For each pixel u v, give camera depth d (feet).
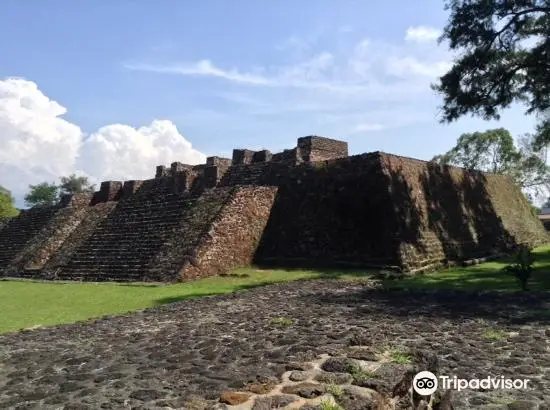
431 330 28.22
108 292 55.52
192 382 17.80
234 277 65.21
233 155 98.12
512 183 112.57
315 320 31.55
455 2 69.62
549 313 33.06
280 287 53.47
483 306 36.94
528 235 102.06
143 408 15.24
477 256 78.02
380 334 26.68
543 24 66.85
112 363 21.89
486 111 72.18
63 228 98.84
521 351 23.41
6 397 17.58
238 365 19.94
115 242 84.48
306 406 12.16
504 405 17.02
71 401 16.63
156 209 88.63
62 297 52.80
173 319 34.58
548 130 81.92
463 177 89.40
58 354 24.50
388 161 70.59
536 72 69.36
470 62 69.62
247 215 74.90
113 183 109.09
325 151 86.84
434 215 74.54
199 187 88.79
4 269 94.12
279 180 82.69
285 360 19.81
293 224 75.82
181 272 63.16
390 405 12.98
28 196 256.73
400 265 61.93
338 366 15.17
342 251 69.15
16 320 39.04
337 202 72.64
